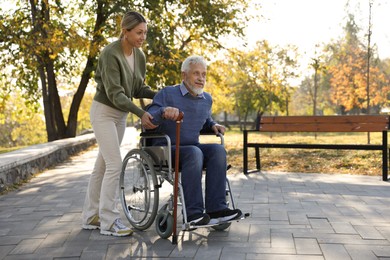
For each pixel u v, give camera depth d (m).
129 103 3.46
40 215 4.45
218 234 3.61
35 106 17.89
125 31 3.59
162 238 3.52
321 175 6.98
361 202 4.82
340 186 5.89
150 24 12.98
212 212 3.45
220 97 20.42
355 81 26.89
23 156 7.06
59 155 10.06
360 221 3.98
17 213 4.58
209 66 14.79
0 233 3.79
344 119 6.69
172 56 12.88
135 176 3.89
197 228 3.59
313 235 3.54
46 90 15.30
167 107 3.29
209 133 3.90
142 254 3.13
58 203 5.05
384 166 6.34
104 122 3.67
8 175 6.16
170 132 3.63
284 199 5.04
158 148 3.50
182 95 3.62
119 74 3.57
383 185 5.94
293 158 8.95
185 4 13.52
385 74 28.53
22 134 44.34
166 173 3.56
